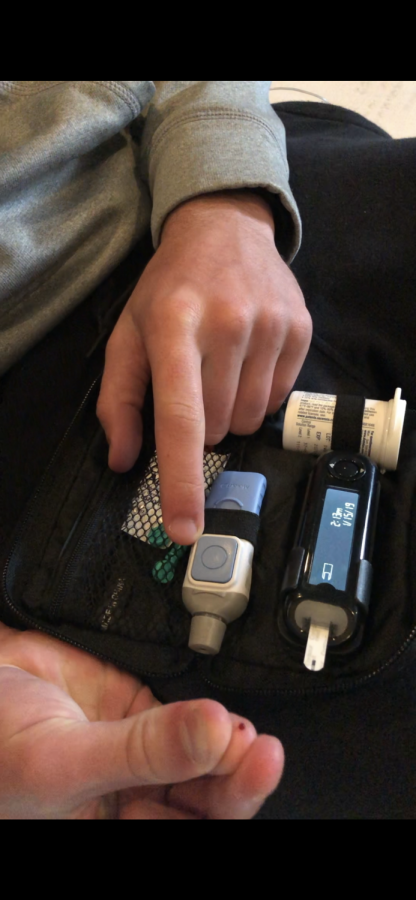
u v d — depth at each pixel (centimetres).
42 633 31
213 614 29
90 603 31
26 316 36
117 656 30
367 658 28
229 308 30
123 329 33
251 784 22
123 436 32
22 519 32
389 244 38
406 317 37
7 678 26
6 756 24
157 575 31
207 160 34
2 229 33
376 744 29
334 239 39
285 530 32
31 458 34
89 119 33
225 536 30
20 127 35
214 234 33
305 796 29
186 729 21
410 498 31
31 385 36
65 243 35
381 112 64
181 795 26
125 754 22
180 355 29
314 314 39
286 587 29
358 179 39
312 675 29
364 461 31
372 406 33
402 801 29
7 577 31
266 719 30
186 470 28
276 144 37
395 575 29
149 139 37
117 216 36
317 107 48
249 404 33
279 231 38
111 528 32
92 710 30
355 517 30
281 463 33
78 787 23
